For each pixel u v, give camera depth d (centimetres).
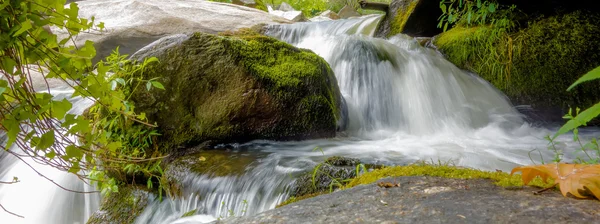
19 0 159
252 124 378
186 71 379
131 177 347
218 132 371
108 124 327
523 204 136
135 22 823
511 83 514
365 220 133
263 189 281
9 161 408
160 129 371
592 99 487
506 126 473
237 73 379
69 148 201
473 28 567
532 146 392
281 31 840
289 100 382
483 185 163
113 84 260
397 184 169
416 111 475
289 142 383
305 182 269
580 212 125
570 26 505
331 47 544
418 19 635
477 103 498
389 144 391
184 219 286
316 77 395
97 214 337
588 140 409
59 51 182
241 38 408
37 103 179
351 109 471
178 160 337
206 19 880
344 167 279
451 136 438
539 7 534
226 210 282
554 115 499
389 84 486
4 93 171
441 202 144
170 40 394
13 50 177
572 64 494
